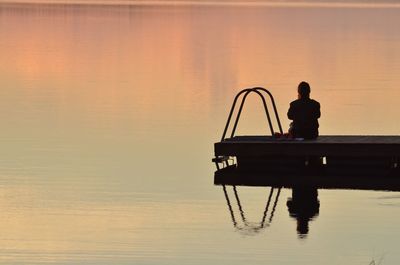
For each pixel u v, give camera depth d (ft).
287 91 282.56
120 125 220.23
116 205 142.51
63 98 265.75
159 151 188.55
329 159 170.71
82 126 218.38
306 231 127.44
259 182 160.45
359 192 152.46
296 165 170.19
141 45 454.81
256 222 132.67
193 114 239.09
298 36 515.09
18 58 377.09
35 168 170.60
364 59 378.12
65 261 114.21
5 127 216.74
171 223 131.85
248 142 168.55
